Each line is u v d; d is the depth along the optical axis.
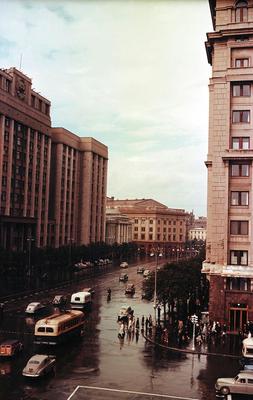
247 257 56.16
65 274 115.44
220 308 56.09
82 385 34.69
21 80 117.62
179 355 44.72
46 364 36.94
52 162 145.50
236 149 56.75
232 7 58.97
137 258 194.88
